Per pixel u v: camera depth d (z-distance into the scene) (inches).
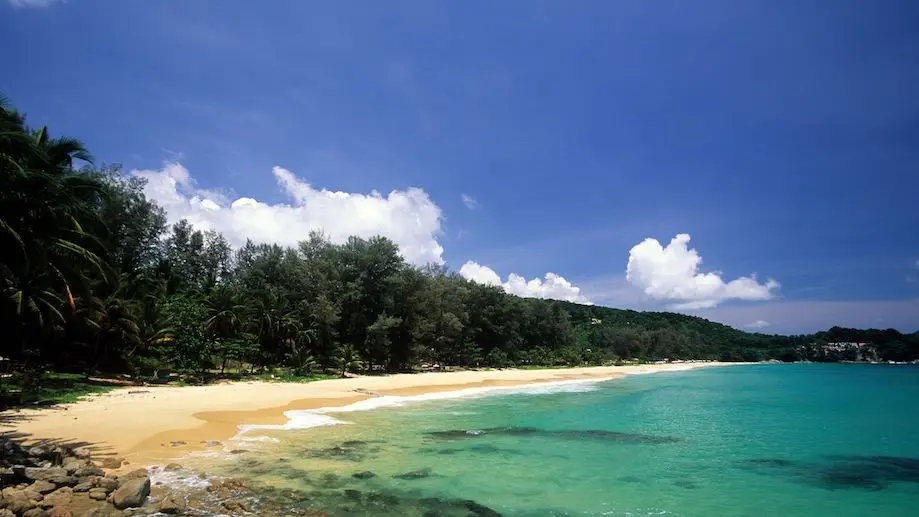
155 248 2475.4
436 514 520.4
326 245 2721.5
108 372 1553.9
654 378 3235.7
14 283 1110.4
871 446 993.5
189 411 1023.0
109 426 801.6
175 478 580.1
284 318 2121.1
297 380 1904.5
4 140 820.0
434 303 3002.0
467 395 1817.2
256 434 871.7
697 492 652.1
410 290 2714.1
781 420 1334.9
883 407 1652.3
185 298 1847.9
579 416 1311.5
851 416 1424.7
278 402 1277.1
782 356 6825.8
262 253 2650.1
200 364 1652.3
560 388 2279.8
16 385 1095.6
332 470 662.5
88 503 462.6
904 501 639.1
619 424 1192.8
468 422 1142.3
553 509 561.0
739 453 900.6
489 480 657.6
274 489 566.6
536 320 4608.8
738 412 1488.7
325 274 2472.9
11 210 815.7
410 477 650.2
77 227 1019.3
